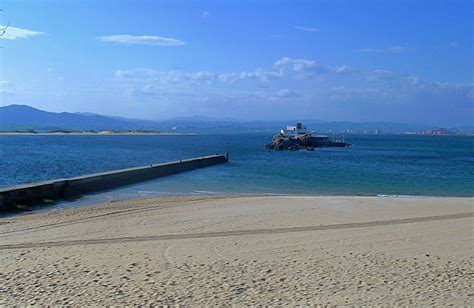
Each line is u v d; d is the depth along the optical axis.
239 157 67.12
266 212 17.69
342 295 7.69
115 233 13.60
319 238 12.84
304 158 65.38
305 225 14.97
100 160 55.81
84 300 7.47
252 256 10.60
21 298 7.56
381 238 12.85
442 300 7.43
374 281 8.48
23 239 12.75
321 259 10.27
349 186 30.48
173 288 8.08
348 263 9.88
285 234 13.45
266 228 14.44
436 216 16.95
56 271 9.23
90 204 21.23
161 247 11.64
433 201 21.31
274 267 9.52
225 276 8.82
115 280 8.59
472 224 15.27
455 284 8.27
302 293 7.80
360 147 114.38
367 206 19.44
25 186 20.83
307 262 9.98
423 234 13.47
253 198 22.09
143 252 11.04
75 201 22.19
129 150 83.88
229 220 15.89
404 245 11.91
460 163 58.06
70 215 17.08
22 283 8.39
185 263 9.90
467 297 7.57
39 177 35.56
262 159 62.31
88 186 25.41
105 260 10.19
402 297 7.58
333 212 17.75
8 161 51.97
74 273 9.09
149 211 18.00
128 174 30.36
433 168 48.84
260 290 7.96
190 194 25.19
